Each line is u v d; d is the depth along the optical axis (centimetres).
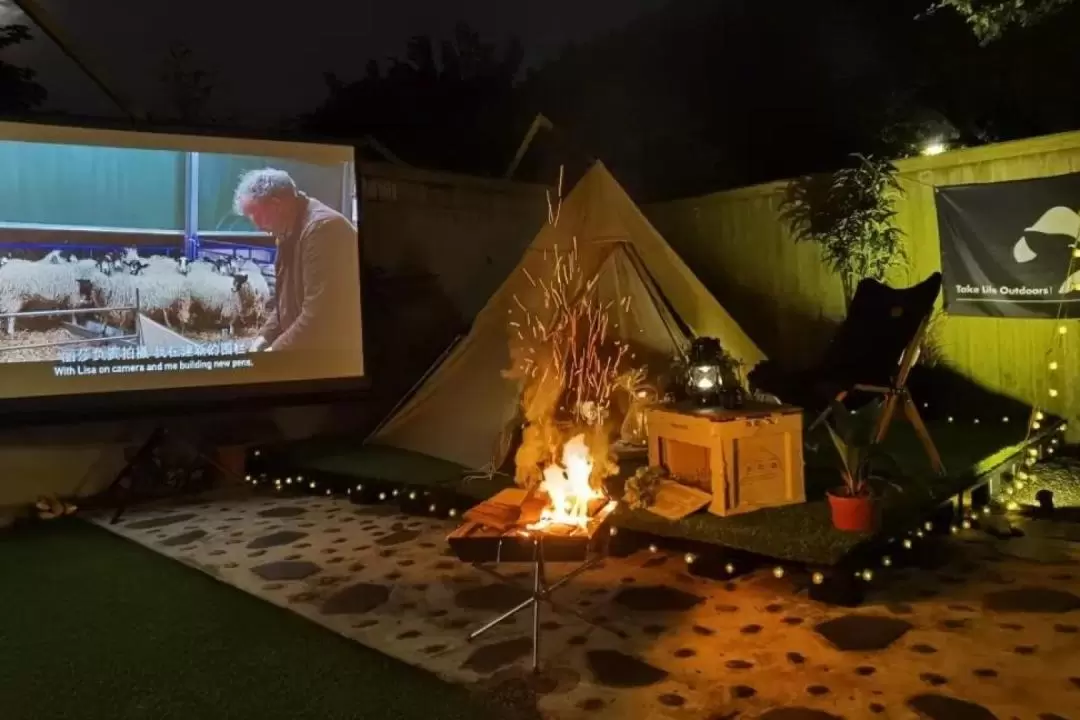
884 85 720
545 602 296
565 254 480
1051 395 464
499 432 441
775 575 301
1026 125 621
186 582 330
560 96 981
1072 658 237
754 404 345
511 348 466
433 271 607
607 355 475
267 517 426
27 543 391
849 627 265
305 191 515
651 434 354
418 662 253
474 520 311
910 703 215
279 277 506
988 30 502
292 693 235
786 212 572
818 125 761
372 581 326
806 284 566
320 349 518
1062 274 446
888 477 363
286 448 513
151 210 465
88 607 304
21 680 247
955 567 317
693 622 275
